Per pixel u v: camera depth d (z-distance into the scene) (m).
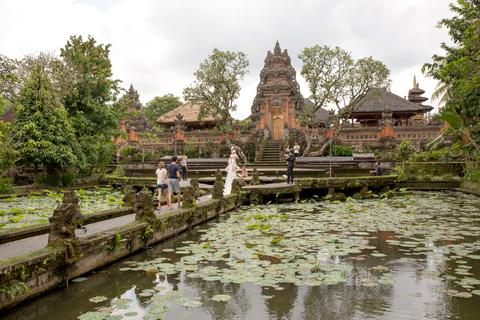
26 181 21.39
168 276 5.59
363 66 26.62
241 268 5.79
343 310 4.35
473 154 18.14
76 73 21.50
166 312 4.30
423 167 21.47
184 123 36.69
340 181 16.14
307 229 9.05
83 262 5.62
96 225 7.79
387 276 5.45
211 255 6.64
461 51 14.33
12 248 5.74
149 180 18.89
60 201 13.98
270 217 10.84
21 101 18.50
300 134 32.47
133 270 5.85
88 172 22.47
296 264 6.04
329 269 5.80
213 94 29.05
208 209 10.73
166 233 8.23
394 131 31.53
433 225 9.52
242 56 29.00
